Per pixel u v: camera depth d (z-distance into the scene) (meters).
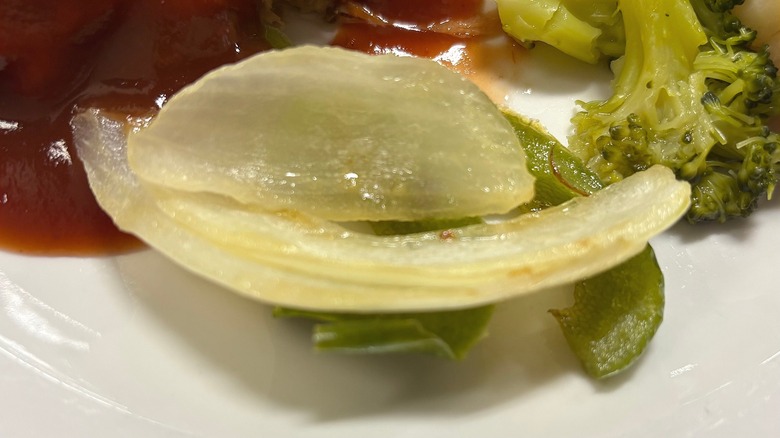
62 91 0.15
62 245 0.14
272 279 0.12
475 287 0.12
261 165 0.12
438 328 0.12
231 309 0.13
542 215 0.12
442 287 0.12
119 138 0.14
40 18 0.14
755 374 0.13
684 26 0.15
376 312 0.12
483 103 0.12
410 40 0.17
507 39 0.17
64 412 0.12
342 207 0.12
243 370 0.12
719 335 0.13
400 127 0.12
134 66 0.15
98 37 0.14
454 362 0.13
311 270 0.12
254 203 0.12
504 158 0.12
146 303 0.13
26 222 0.14
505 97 0.16
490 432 0.12
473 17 0.17
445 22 0.17
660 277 0.13
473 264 0.12
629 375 0.13
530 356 0.13
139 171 0.12
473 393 0.12
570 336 0.12
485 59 0.16
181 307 0.13
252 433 0.12
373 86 0.12
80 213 0.14
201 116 0.12
